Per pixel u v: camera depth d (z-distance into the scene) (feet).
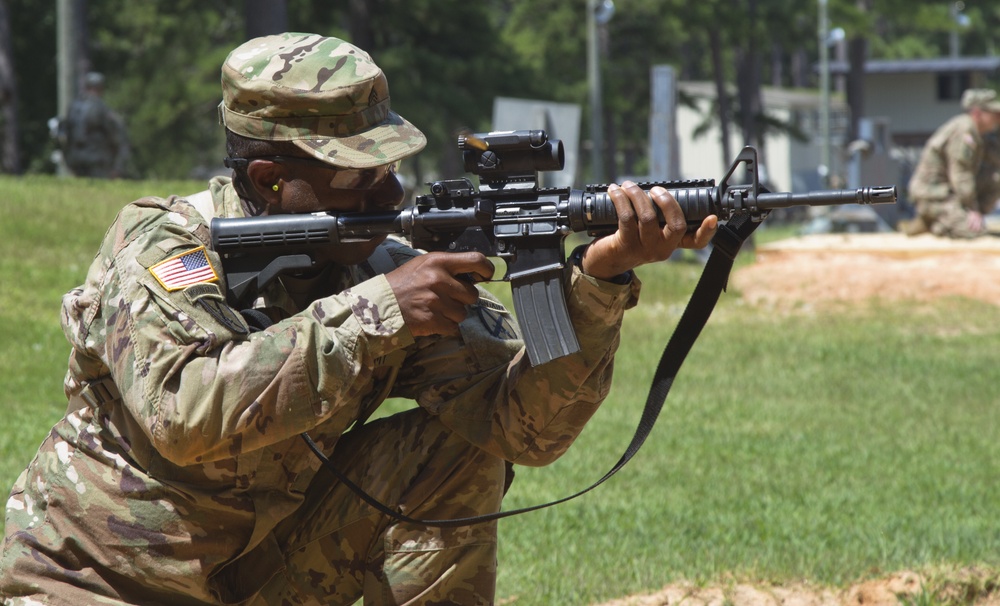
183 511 18.65
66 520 18.85
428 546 19.65
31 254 81.20
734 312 90.99
